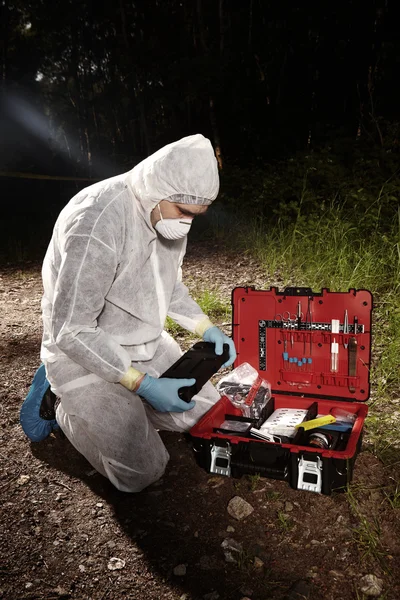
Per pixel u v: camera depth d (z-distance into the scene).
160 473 2.61
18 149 21.11
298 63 16.55
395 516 2.31
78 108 26.50
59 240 2.38
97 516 2.43
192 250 8.02
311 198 7.59
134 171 2.39
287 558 2.13
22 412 2.91
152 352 2.74
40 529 2.35
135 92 22.25
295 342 3.00
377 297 5.00
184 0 18.88
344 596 1.94
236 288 3.05
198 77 15.29
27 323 5.37
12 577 2.09
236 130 16.86
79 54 25.41
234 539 2.25
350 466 2.39
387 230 6.50
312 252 6.27
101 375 2.35
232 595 1.97
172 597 1.97
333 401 2.96
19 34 23.91
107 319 2.52
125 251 2.36
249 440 2.48
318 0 15.30
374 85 13.96
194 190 2.22
